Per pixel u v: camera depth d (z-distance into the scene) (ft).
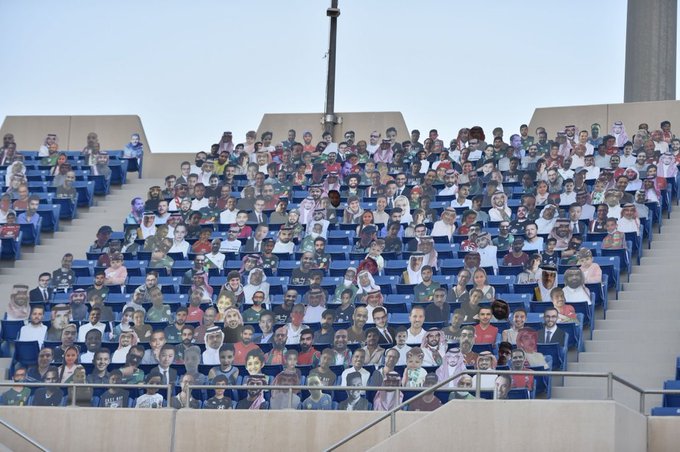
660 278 74.33
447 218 81.35
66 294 77.77
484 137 93.97
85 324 71.82
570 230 76.38
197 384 63.16
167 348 65.36
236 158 95.09
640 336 68.18
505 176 89.40
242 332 67.51
